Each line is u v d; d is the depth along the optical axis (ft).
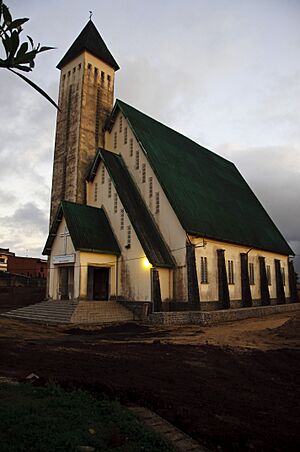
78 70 141.28
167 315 88.43
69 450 16.39
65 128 139.13
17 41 8.44
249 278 130.11
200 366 43.83
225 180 159.43
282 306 130.62
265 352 54.60
